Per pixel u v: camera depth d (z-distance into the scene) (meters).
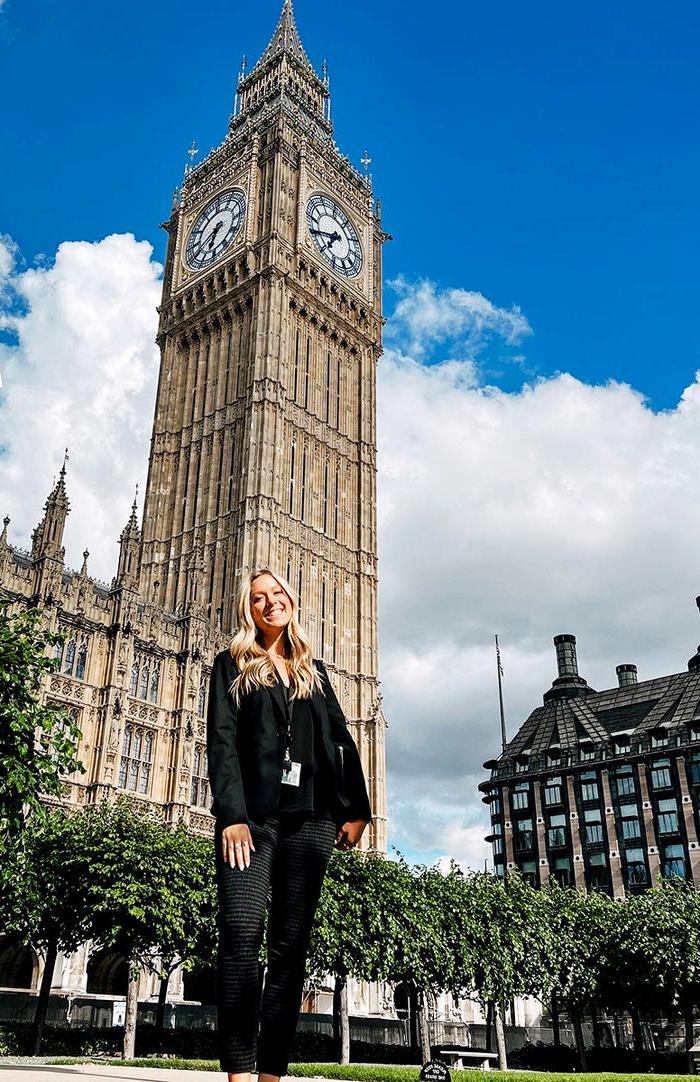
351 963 41.16
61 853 36.44
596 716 114.69
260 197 94.31
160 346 96.06
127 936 36.09
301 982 5.28
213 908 38.38
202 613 70.12
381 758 77.88
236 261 91.50
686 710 104.94
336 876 44.19
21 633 22.19
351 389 94.94
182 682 65.50
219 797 5.15
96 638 60.91
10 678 20.61
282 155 94.69
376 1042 55.16
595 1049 60.09
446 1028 66.38
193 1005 49.06
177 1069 16.22
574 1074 29.86
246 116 106.06
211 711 5.51
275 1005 5.16
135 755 61.25
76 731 21.66
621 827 101.50
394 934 42.38
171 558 82.75
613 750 105.94
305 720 5.57
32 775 20.36
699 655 113.00
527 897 55.94
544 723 117.62
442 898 48.66
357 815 5.71
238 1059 4.82
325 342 93.25
